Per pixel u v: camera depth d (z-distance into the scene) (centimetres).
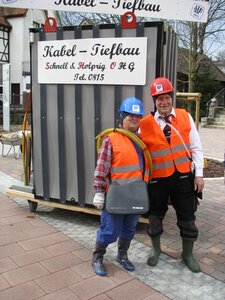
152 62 399
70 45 431
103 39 414
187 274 344
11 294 303
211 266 362
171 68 465
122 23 404
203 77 2538
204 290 318
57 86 449
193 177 342
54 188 474
